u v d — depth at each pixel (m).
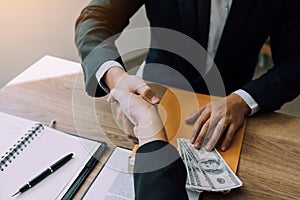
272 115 0.95
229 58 1.14
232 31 1.08
